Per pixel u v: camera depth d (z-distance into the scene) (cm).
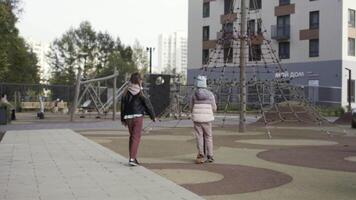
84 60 8550
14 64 6234
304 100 2658
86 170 1009
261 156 1289
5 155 1241
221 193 803
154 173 980
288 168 1077
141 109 1094
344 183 895
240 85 2191
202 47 6241
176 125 2623
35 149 1378
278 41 5444
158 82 3431
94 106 3997
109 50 8806
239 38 2223
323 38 5059
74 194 770
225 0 5950
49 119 3331
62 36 8606
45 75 10012
